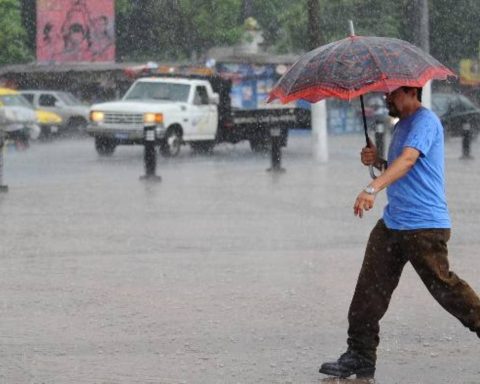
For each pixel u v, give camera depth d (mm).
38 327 21031
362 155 18094
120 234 34000
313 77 16297
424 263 16688
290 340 19984
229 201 43562
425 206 16625
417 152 16359
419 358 18656
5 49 125188
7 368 18016
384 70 16062
